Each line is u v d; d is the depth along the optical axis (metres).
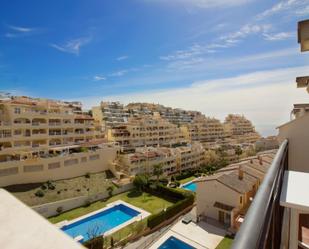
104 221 29.55
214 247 21.38
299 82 5.55
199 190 28.77
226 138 94.50
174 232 24.16
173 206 29.42
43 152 40.72
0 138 36.72
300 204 2.64
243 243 1.15
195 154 56.62
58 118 45.78
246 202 27.70
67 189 36.00
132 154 46.25
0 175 32.56
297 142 6.29
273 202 2.21
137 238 24.44
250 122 118.19
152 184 38.94
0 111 39.44
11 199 1.59
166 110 101.75
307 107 7.66
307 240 3.32
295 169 6.34
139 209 32.09
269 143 79.19
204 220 26.86
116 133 59.38
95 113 71.62
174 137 74.50
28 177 34.81
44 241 1.07
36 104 43.97
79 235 25.86
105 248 22.22
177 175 47.78
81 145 45.16
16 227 1.20
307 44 3.76
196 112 116.88
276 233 2.58
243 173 30.62
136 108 90.00
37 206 29.22
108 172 44.94
